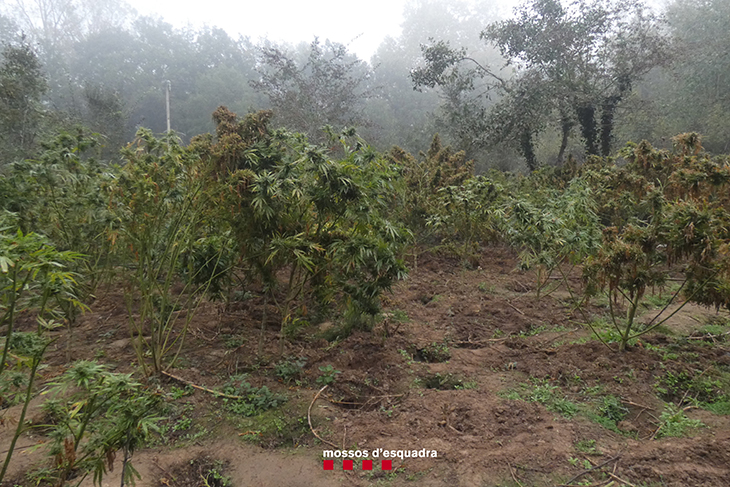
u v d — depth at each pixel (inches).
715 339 188.5
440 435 129.7
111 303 226.7
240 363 169.9
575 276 287.6
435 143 489.7
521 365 173.3
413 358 185.6
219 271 170.2
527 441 124.3
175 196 151.2
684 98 724.0
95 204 157.6
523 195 327.6
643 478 109.4
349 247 144.3
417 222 329.7
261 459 121.0
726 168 183.6
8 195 167.2
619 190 322.7
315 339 192.2
